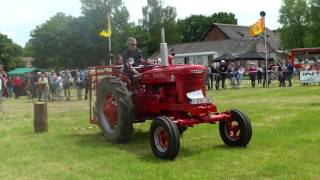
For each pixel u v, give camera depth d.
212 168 7.21
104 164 7.75
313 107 14.59
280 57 77.50
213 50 69.75
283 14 82.00
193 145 9.02
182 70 8.48
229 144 8.81
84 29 74.94
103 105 9.98
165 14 89.69
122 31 77.44
